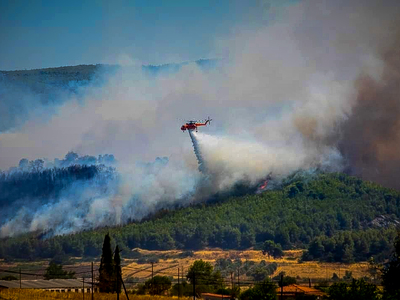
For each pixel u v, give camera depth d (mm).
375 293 116625
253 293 140000
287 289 148250
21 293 139250
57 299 132375
